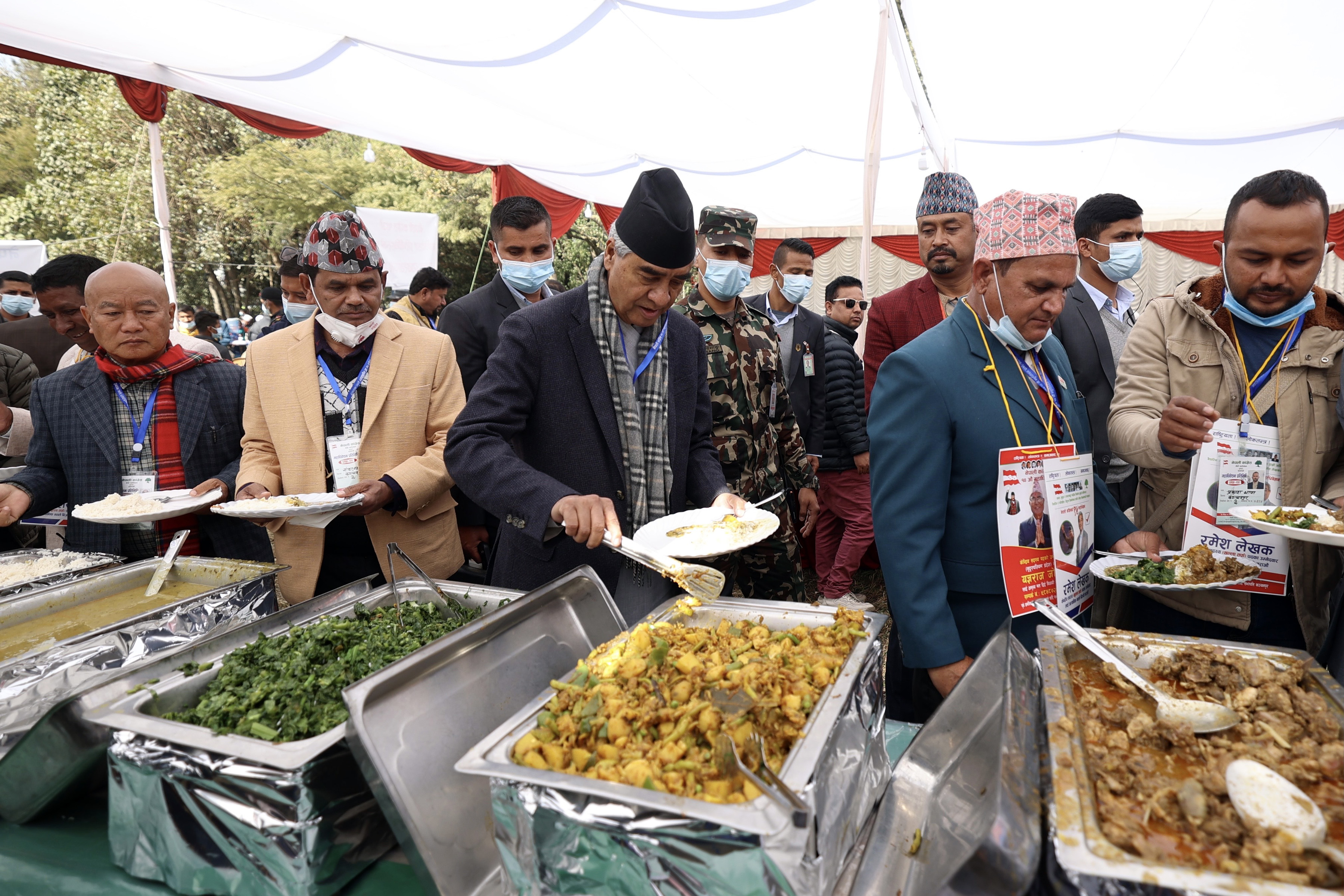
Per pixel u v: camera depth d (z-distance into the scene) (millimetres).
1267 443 1917
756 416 3027
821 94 6801
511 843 1047
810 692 1264
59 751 1271
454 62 6008
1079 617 1870
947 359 1836
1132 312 3781
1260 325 1924
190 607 1848
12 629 1846
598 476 2012
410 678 1230
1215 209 10750
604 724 1171
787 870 885
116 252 20109
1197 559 1755
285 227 22203
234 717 1309
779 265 4320
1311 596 1874
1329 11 5289
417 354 2619
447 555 2619
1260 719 1211
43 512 2568
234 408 2711
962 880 840
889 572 1824
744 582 3107
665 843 932
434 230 9984
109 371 2516
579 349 1978
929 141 7430
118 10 4660
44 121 20172
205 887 1174
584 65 6270
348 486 2479
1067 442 1934
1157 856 869
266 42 5391
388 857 1268
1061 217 1682
